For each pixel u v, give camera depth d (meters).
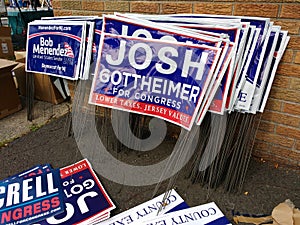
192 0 1.42
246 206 1.32
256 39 1.20
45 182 1.49
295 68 1.32
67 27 1.53
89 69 1.56
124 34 1.32
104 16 1.35
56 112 2.33
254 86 1.24
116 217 1.28
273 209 1.28
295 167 1.55
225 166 1.42
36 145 1.85
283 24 1.24
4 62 2.26
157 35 1.26
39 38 1.65
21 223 1.24
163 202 1.35
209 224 1.23
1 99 2.20
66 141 1.88
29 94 2.10
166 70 1.25
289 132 1.49
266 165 1.59
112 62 1.35
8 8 4.90
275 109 1.47
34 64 1.72
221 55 1.15
